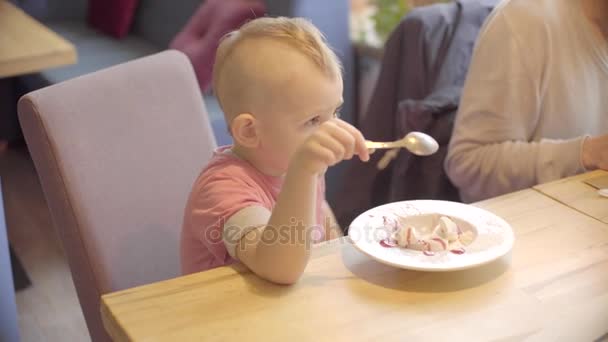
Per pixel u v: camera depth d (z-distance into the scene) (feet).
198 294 2.99
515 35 4.78
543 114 4.96
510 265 3.22
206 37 8.46
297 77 3.23
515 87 4.81
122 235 3.94
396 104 6.54
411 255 3.15
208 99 8.38
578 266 3.22
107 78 4.04
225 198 3.40
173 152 4.27
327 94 3.29
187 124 4.38
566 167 4.55
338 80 3.37
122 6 11.05
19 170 10.57
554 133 4.99
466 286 3.06
